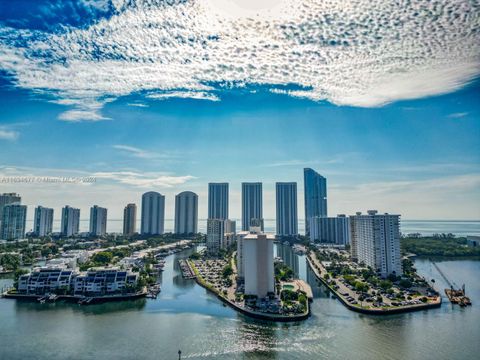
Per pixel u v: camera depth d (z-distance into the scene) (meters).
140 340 188.38
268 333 196.50
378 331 197.88
